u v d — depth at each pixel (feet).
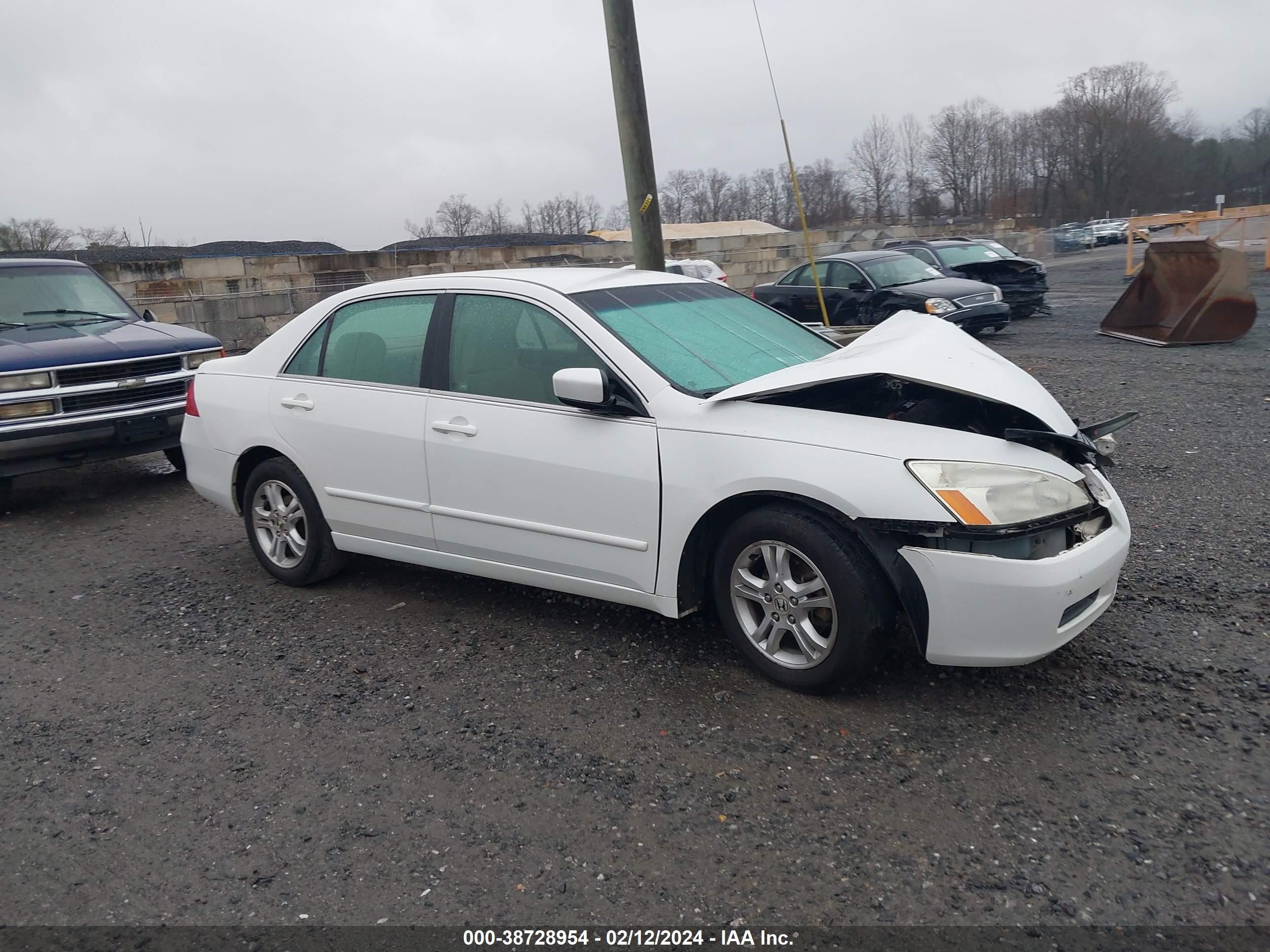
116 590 17.74
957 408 13.04
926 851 9.12
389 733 11.84
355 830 9.86
